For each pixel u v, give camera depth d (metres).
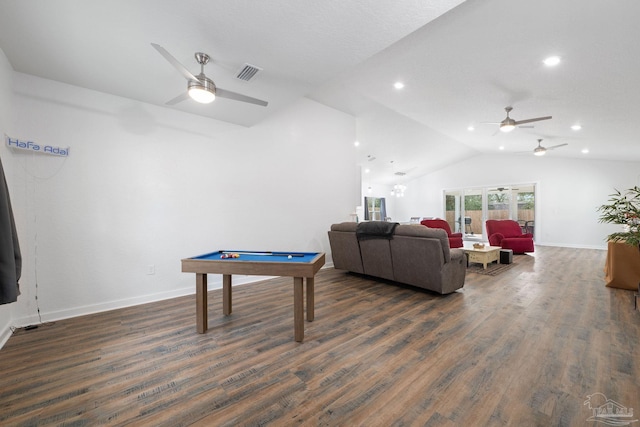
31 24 1.90
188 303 3.25
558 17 2.08
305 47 2.24
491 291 3.60
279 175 4.59
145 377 1.77
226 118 3.83
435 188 10.88
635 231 2.73
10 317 2.47
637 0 1.80
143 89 2.95
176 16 1.84
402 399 1.55
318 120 5.18
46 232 2.74
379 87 3.98
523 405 1.48
